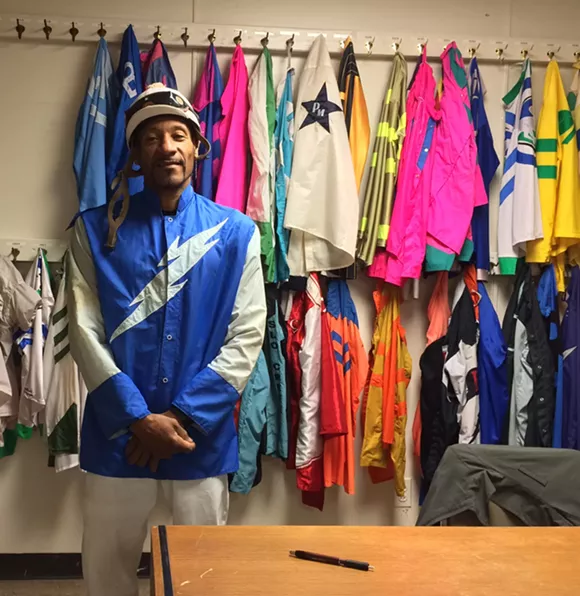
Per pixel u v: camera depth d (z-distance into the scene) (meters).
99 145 2.39
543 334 2.64
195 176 2.47
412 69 2.72
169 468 1.65
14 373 2.46
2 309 2.37
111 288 1.67
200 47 2.61
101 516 1.69
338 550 1.09
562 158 2.67
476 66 2.70
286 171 2.52
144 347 1.67
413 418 2.76
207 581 0.96
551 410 2.60
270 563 1.03
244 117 2.53
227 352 1.69
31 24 2.54
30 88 2.58
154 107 1.70
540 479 1.53
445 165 2.58
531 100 2.67
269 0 2.67
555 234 2.63
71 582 2.57
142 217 1.73
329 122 2.52
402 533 1.18
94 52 2.59
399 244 2.53
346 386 2.55
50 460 2.50
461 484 1.52
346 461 2.54
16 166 2.58
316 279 2.57
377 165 2.57
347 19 2.71
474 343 2.61
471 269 2.67
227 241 1.75
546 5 2.81
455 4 2.77
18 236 2.58
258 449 2.47
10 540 2.59
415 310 2.77
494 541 1.16
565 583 0.99
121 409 1.58
